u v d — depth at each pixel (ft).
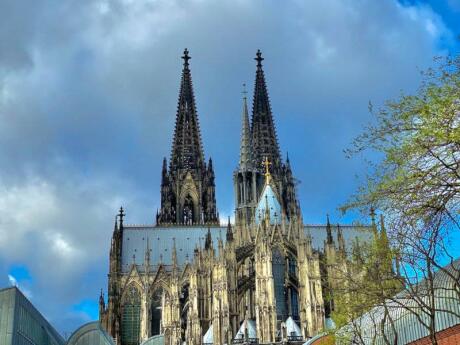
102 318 524.11
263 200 514.27
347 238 543.39
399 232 143.95
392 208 137.69
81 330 365.81
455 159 123.13
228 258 448.24
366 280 196.03
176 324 454.40
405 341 229.86
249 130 634.02
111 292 531.91
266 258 429.38
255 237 455.63
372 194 141.49
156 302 536.01
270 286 422.82
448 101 123.13
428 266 142.51
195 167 645.10
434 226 132.87
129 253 564.71
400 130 131.95
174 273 495.00
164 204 628.28
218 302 426.10
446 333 207.00
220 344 415.85
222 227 591.37
